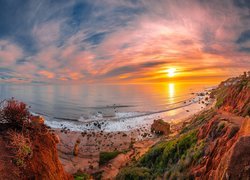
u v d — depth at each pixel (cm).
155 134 5719
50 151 991
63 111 10550
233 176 827
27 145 853
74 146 4494
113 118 8931
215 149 1382
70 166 3469
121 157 3612
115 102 14938
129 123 7656
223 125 1669
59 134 5419
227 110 2970
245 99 2570
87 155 4144
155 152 2517
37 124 1005
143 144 4528
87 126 7138
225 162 910
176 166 1789
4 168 751
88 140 5159
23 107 975
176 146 2219
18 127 945
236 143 883
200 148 1647
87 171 3244
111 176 2928
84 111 10894
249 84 2912
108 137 5512
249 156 841
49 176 893
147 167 2409
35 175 820
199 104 11356
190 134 2222
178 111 10031
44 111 10275
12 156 793
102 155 3672
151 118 8681
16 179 746
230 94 3353
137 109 11719
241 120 1769
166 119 8206
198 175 1345
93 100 15950
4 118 934
